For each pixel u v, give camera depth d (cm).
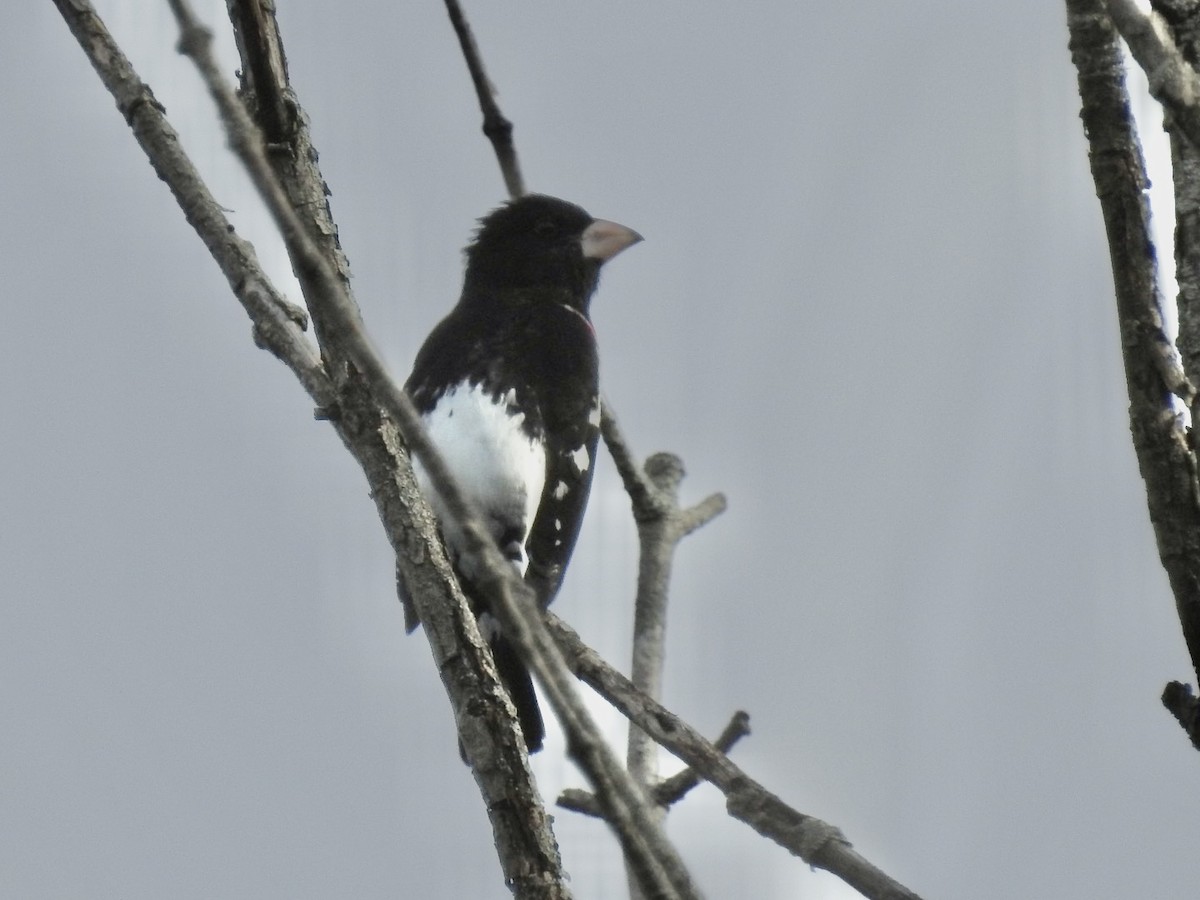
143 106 532
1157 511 575
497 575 404
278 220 425
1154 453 573
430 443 413
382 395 411
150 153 532
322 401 520
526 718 830
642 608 820
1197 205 538
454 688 508
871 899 565
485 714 504
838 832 580
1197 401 534
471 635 512
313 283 422
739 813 608
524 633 404
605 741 394
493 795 498
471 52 855
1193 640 571
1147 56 456
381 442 520
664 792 654
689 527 852
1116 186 578
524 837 494
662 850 387
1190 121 451
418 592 513
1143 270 577
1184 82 452
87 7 537
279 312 527
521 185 858
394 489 518
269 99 549
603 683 681
